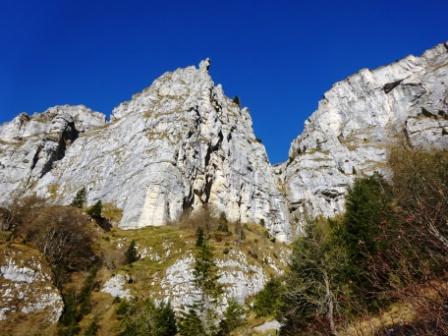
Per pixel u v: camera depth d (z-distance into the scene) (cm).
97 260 7125
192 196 12531
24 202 7838
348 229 2612
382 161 16350
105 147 15388
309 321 2180
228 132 16238
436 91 18025
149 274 6359
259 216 14438
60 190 14375
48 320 4572
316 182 16075
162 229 9631
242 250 7450
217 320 4434
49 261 5597
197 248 6606
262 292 4738
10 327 4272
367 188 3009
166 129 13912
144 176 11988
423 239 866
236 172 15112
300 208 15625
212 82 18038
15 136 18800
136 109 17062
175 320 4331
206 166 13875
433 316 732
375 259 934
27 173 16088
